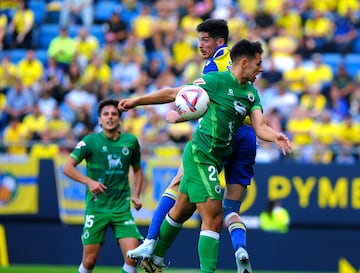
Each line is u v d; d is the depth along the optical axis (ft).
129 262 120.98
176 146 179.83
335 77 221.05
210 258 93.81
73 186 179.83
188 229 175.73
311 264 172.86
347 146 186.09
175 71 223.51
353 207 171.73
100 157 123.44
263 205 173.99
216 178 93.97
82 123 200.13
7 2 260.01
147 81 222.07
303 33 240.53
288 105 211.61
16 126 209.67
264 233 173.99
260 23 236.43
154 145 180.55
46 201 180.65
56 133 197.88
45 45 257.55
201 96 92.22
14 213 181.68
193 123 199.41
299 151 181.98
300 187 173.17
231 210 101.35
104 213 122.42
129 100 95.91
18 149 189.98
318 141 197.06
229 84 94.32
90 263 122.62
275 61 229.45
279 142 92.27
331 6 248.52
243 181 101.45
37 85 227.61
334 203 172.35
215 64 101.40
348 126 197.47
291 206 173.27
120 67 229.25
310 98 212.02
